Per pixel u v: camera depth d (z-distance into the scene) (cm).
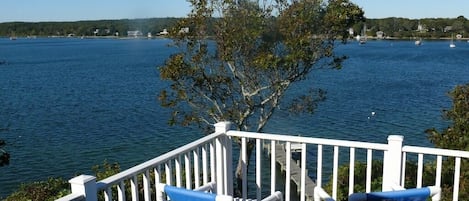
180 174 380
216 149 430
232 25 1131
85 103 3209
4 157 1020
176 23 1205
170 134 2309
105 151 2044
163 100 1268
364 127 2395
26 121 2650
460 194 623
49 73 5241
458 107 979
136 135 2306
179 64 1146
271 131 2317
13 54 8725
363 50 8581
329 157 1855
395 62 6072
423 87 3725
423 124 2422
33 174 1761
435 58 6606
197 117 1270
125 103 3181
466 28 11012
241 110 1238
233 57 1146
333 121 2538
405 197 287
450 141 895
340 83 3997
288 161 426
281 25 1118
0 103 3234
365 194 289
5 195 1541
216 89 1207
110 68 5659
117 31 15100
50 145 2147
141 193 716
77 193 276
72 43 14150
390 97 3269
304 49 1105
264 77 1183
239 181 1018
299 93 2788
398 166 370
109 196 304
